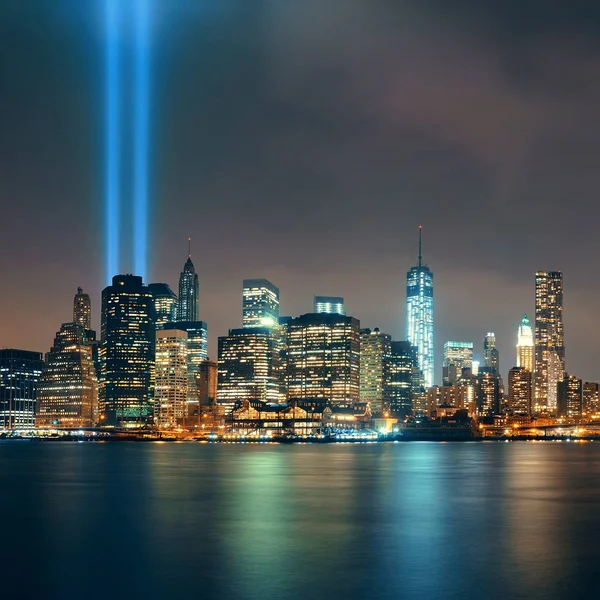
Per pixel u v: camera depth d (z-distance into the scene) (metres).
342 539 112.50
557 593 81.19
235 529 121.88
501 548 105.19
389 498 167.38
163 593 81.81
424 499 165.38
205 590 82.81
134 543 109.56
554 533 117.88
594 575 89.06
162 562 96.56
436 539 112.50
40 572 91.62
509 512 143.12
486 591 82.00
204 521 131.12
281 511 144.25
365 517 136.00
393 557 99.19
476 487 194.88
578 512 143.12
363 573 90.19
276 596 80.44
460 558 98.38
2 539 113.44
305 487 194.88
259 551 103.50
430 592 81.69
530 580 86.69
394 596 80.19
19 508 150.50
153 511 144.50
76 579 88.12
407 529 121.94
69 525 127.00
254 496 172.00
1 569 93.31
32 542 110.75
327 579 87.19
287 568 92.88
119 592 82.44
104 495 175.12
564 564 94.94
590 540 111.56
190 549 104.94
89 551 103.81
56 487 197.25
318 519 133.50
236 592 82.12
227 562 96.44
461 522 129.62
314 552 102.56
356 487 194.62
